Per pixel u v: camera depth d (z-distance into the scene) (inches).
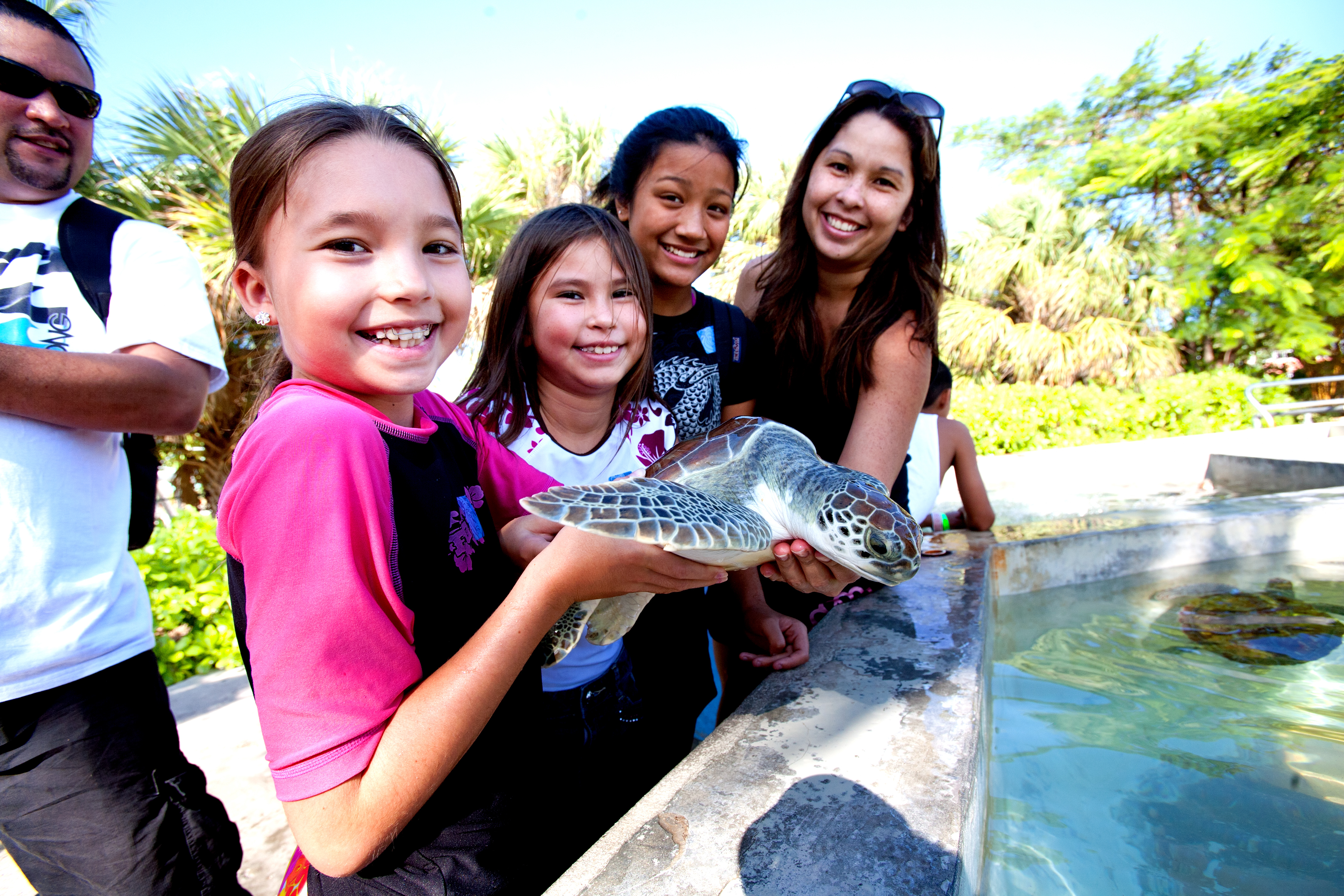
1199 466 244.4
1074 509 197.5
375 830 35.8
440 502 43.9
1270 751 75.3
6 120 61.6
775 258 104.9
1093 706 87.7
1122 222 619.5
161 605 148.9
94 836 61.2
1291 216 506.0
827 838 44.6
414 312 39.8
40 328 62.9
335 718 35.2
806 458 69.8
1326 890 54.1
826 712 61.9
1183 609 118.7
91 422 59.8
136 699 63.7
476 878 43.3
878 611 89.7
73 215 66.2
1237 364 625.3
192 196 301.9
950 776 50.8
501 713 46.8
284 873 80.0
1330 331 516.4
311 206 37.6
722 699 108.0
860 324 86.0
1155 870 58.1
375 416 41.5
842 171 84.0
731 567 62.1
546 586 43.0
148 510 73.0
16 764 58.1
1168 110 617.3
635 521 47.4
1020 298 601.6
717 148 80.4
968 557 115.4
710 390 87.8
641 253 79.7
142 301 66.2
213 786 97.9
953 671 69.3
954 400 386.9
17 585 56.7
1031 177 663.1
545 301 67.1
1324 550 142.3
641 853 44.6
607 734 70.1
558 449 72.6
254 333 242.8
